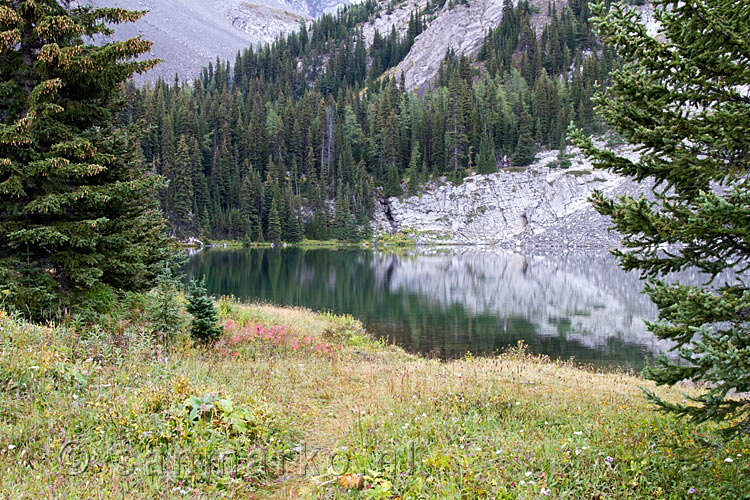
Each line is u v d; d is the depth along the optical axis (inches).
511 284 1952.5
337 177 4921.3
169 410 277.4
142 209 557.0
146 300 607.5
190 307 588.4
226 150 4483.3
